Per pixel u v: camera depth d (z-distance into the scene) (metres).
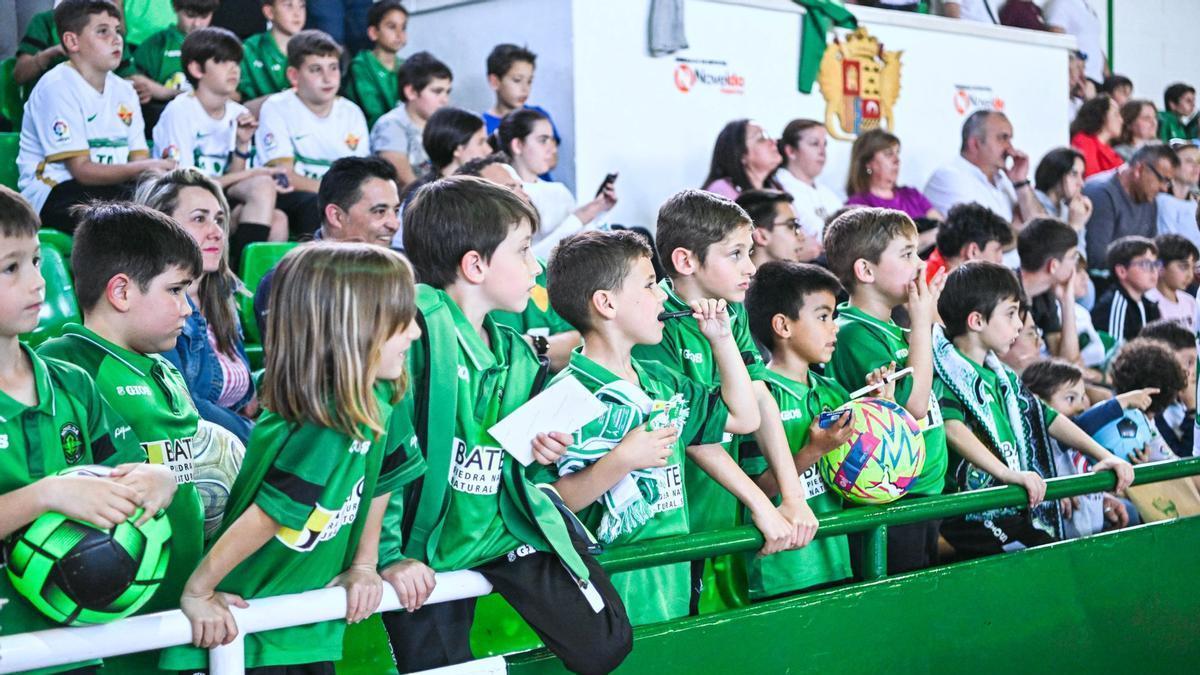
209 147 4.41
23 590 1.62
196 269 2.23
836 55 5.60
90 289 2.14
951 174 5.94
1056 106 6.59
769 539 2.40
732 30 5.25
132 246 2.13
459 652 2.15
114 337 2.15
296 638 1.86
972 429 3.32
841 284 3.31
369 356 1.74
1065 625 3.02
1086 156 6.85
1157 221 6.66
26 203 1.78
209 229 3.02
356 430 1.74
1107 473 3.11
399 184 4.79
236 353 3.12
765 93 5.39
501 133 4.59
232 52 4.37
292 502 1.71
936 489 3.08
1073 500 4.12
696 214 2.74
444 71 4.82
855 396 2.76
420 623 2.10
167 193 3.00
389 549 1.99
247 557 1.76
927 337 2.97
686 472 2.81
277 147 4.61
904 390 2.91
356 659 2.60
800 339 2.92
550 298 2.41
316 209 4.59
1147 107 7.04
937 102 6.05
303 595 1.80
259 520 1.72
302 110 4.66
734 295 2.75
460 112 4.46
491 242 2.15
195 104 4.37
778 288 2.93
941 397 3.24
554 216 4.53
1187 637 3.29
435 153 4.47
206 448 2.25
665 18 4.96
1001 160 5.96
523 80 4.84
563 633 2.04
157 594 2.08
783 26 5.41
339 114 4.77
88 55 4.05
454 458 2.08
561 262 2.37
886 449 2.61
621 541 2.34
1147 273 5.96
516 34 4.98
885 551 2.69
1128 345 5.07
